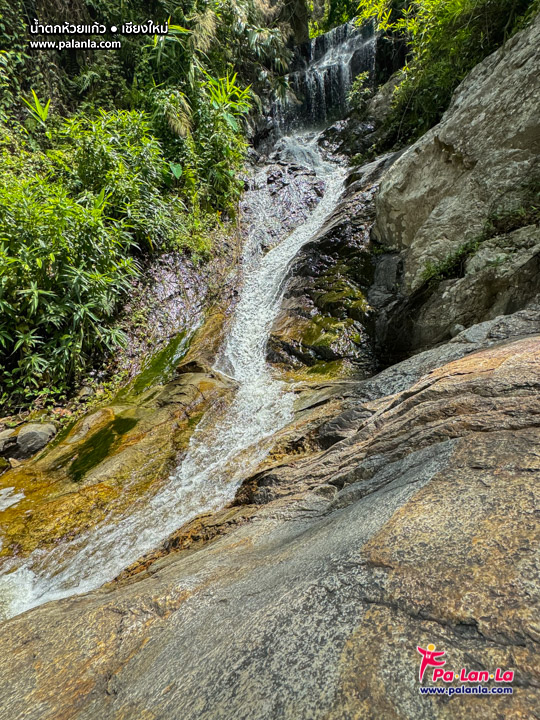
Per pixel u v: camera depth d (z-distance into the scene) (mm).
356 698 572
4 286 3766
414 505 965
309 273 5199
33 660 1178
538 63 3311
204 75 7266
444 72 5426
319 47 11602
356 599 749
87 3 6730
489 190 3525
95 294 4363
